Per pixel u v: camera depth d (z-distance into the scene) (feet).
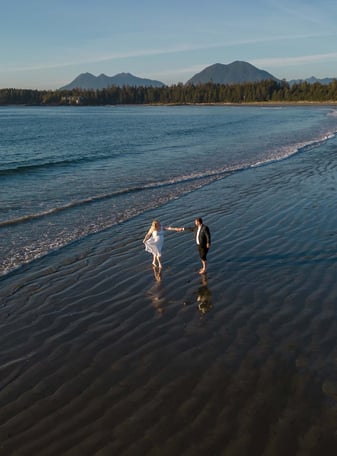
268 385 23.08
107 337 28.76
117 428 20.22
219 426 20.16
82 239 50.11
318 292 33.96
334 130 190.08
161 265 41.55
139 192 74.38
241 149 129.70
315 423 20.21
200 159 111.55
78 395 22.76
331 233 48.65
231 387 23.02
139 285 37.11
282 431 19.76
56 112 570.46
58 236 51.21
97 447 19.10
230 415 20.88
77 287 37.09
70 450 18.97
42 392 23.11
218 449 18.80
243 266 40.40
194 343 27.55
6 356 26.81
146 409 21.49
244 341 27.50
